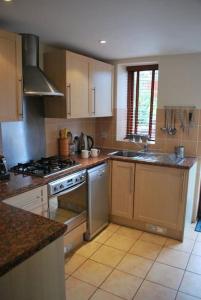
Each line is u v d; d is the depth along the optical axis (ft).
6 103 6.64
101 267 7.72
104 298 6.49
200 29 7.04
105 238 9.43
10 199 5.86
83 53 10.12
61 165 8.29
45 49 8.94
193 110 10.11
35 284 3.63
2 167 7.01
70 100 8.72
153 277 7.28
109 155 10.47
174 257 8.23
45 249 3.75
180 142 10.56
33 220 4.33
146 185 9.56
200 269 7.64
